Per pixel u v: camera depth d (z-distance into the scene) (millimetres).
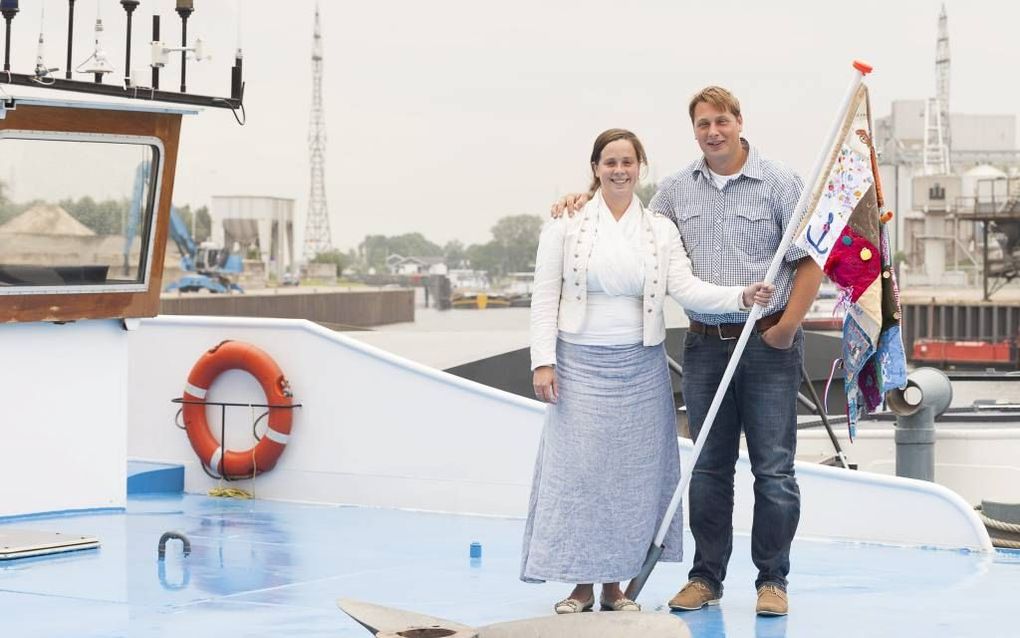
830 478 6875
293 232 96188
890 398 8570
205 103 7758
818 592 5570
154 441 8867
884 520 6758
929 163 98375
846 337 5137
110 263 7668
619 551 5020
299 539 6996
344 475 8234
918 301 88000
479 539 7004
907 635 4789
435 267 102438
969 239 90625
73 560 6375
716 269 5141
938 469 8938
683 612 5219
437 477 7969
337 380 8250
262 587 5758
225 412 8586
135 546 6758
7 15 6980
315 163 98750
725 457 5285
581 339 5027
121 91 7402
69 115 7273
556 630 4191
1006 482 8789
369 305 91500
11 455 7461
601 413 5008
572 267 5008
